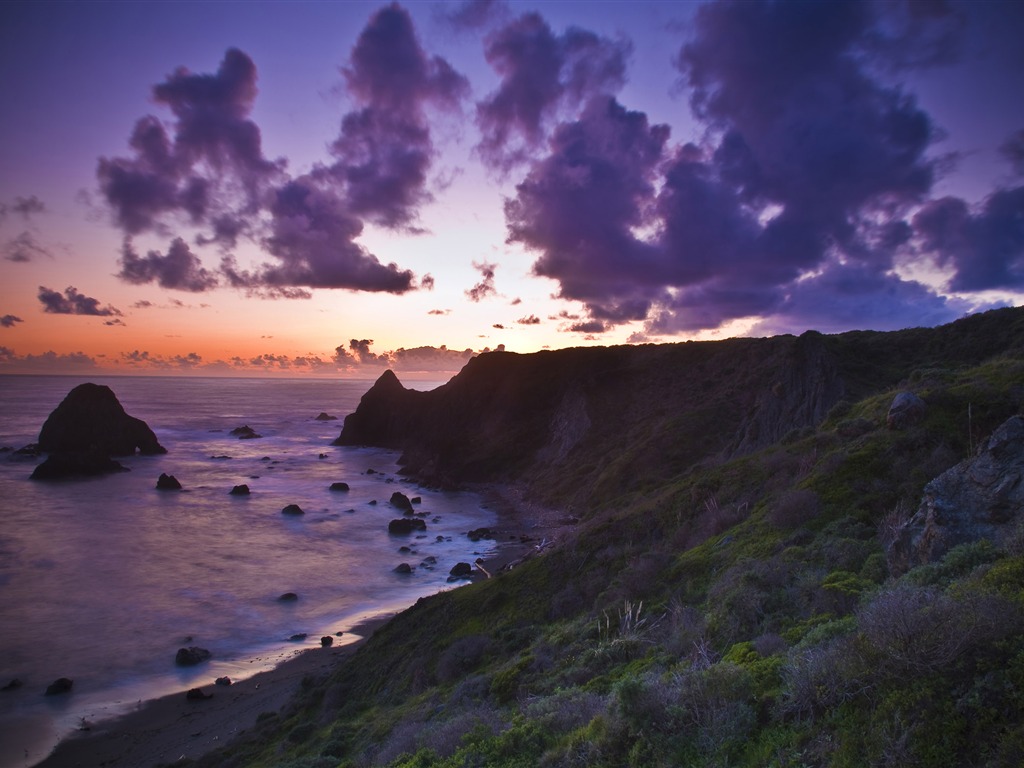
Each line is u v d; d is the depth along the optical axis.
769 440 44.94
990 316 56.62
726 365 81.38
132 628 36.00
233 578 45.09
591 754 7.64
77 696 28.34
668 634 14.34
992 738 5.04
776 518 18.48
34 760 23.56
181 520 62.84
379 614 39.00
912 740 5.38
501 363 110.62
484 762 9.05
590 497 62.28
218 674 30.77
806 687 6.64
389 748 12.91
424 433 109.31
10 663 31.39
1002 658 5.62
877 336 64.94
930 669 5.87
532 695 13.47
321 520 64.31
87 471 88.38
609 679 12.27
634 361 95.38
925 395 20.53
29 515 63.34
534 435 91.62
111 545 52.84
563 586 25.84
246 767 19.28
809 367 46.00
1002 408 18.72
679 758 6.84
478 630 24.69
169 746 23.92
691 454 60.72
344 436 131.75
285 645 34.28
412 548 53.97
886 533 14.50
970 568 8.83
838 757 5.69
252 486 83.56
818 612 11.13
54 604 39.25
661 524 27.48
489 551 53.06
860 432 22.50
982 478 10.95
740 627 11.94
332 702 23.39
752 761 6.32
